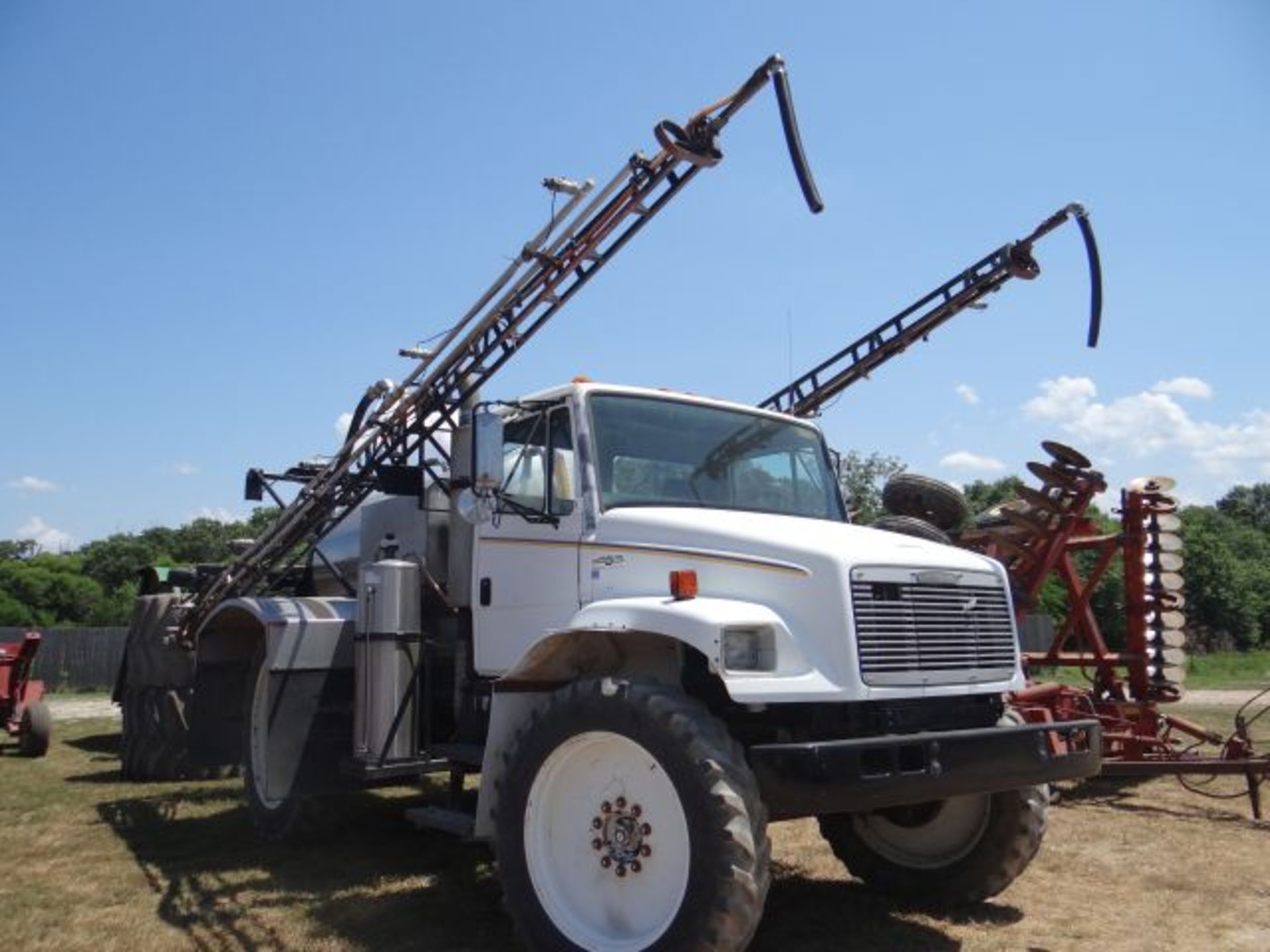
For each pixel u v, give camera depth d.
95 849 6.80
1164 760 8.60
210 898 5.61
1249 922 5.28
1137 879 6.14
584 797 4.51
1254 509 82.25
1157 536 9.85
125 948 4.79
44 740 11.62
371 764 5.93
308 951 4.76
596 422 5.49
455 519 6.40
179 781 9.65
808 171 5.23
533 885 4.47
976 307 8.45
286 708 6.79
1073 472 9.08
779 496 6.06
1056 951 4.82
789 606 4.50
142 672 9.79
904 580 4.63
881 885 5.72
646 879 4.23
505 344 6.73
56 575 44.12
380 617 6.15
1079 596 9.84
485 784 4.85
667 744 4.08
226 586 8.76
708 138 5.56
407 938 4.94
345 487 7.55
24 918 5.23
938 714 4.74
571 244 6.12
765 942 4.95
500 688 4.90
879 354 8.85
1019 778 4.56
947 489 7.92
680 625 4.29
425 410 7.13
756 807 4.00
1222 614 39.84
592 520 5.27
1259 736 12.20
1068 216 7.62
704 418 5.96
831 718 4.53
